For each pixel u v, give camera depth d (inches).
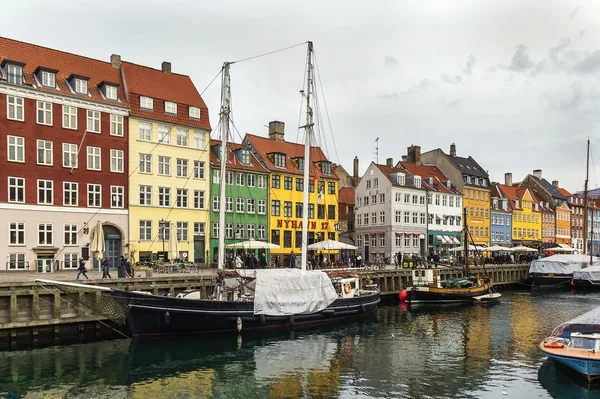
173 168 1685.5
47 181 1418.6
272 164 2017.7
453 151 3019.2
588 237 4094.5
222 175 1048.2
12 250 1348.4
